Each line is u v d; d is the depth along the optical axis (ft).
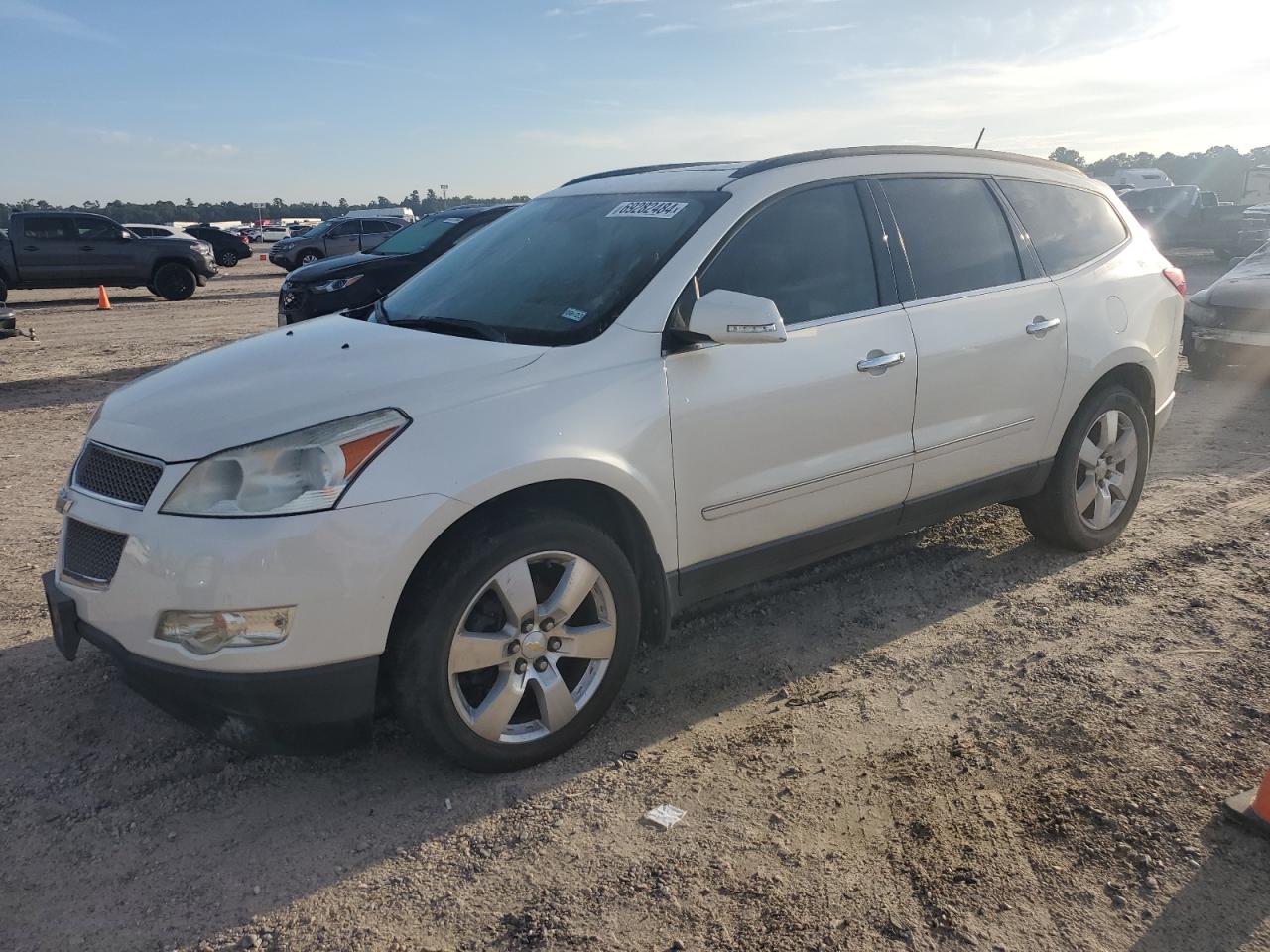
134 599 9.17
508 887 8.73
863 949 7.88
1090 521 16.07
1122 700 11.59
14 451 24.17
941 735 10.96
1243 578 15.05
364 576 9.02
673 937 8.07
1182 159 168.45
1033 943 7.93
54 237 63.41
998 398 14.07
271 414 9.51
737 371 11.41
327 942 8.13
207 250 68.80
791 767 10.42
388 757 10.82
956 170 14.46
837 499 12.64
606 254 12.11
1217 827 9.27
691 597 11.78
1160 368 16.51
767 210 12.20
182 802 10.04
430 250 32.99
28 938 8.19
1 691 12.15
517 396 10.05
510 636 10.02
